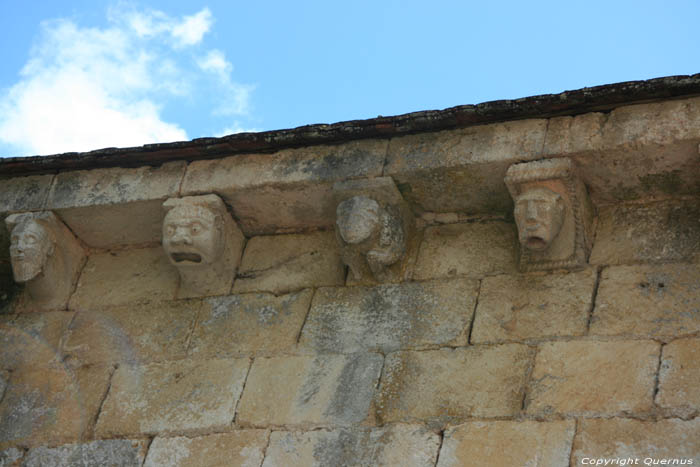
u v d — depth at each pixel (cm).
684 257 625
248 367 669
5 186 762
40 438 677
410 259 688
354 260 684
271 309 698
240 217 730
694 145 611
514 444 577
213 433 641
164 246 698
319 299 690
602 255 645
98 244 769
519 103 647
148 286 741
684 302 604
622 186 650
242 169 711
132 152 730
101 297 745
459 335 638
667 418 559
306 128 695
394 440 602
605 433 564
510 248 671
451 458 584
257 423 638
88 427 672
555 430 575
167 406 665
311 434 621
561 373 597
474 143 660
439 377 622
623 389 579
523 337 623
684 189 645
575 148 632
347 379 640
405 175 673
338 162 689
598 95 632
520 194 644
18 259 720
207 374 674
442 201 689
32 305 755
